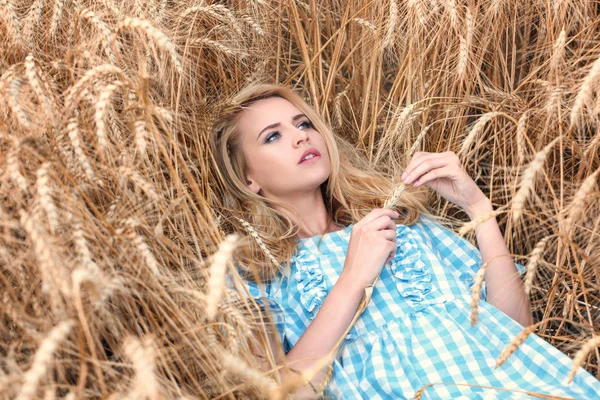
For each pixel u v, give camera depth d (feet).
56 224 4.40
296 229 7.57
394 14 8.39
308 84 9.75
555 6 8.32
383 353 6.37
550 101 6.54
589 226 6.40
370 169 8.56
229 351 5.22
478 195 7.08
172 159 7.39
